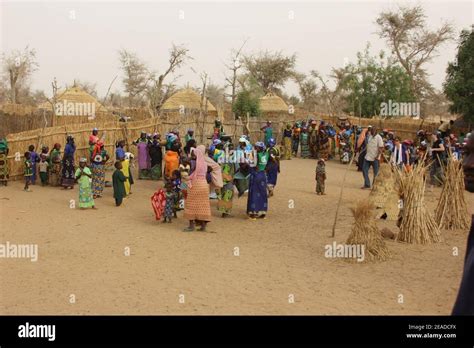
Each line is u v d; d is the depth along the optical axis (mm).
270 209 14812
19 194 16484
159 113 30078
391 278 8414
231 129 28750
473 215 2676
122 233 11648
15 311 6891
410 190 10898
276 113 43062
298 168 25172
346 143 27750
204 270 8859
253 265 9188
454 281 8195
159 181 19906
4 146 17922
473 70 29281
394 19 49562
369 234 9523
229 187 13695
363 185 19844
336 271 8836
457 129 29938
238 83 40969
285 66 64000
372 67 41531
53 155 18375
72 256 9672
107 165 21922
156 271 8773
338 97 51875
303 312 6852
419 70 51031
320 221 13141
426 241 10703
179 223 12969
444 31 50125
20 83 48375
